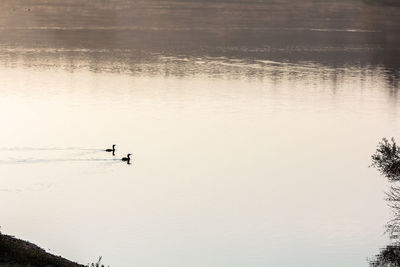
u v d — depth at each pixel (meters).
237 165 106.62
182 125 136.12
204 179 97.94
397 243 70.44
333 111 153.12
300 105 158.12
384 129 137.62
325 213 82.62
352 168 106.00
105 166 103.88
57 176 97.06
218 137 126.81
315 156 114.25
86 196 87.38
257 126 137.38
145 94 165.38
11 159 106.31
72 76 184.75
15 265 44.81
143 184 94.25
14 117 139.25
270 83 181.62
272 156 113.56
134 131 129.62
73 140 120.50
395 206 79.19
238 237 73.50
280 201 88.00
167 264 65.06
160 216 79.75
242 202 86.81
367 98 167.25
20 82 175.38
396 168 62.41
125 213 80.69
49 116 140.75
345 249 70.69
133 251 68.12
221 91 170.88
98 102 155.75
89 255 65.75
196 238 73.06
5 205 82.06
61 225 74.81
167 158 109.94
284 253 69.38
